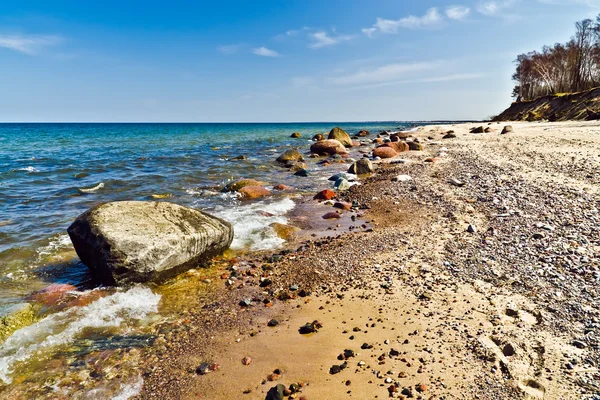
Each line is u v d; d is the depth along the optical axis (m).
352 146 35.38
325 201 14.04
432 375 4.50
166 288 7.48
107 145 42.97
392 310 6.07
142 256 7.29
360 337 5.41
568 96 55.12
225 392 4.51
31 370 5.01
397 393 4.24
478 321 5.55
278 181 18.73
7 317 5.86
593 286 6.16
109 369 5.04
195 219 8.73
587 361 4.52
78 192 15.73
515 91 97.25
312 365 4.87
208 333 5.86
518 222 9.41
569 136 25.86
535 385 4.22
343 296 6.70
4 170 21.38
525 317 5.57
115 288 7.21
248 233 10.51
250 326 5.99
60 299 6.79
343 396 4.26
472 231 9.21
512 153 20.22
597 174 13.45
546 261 7.21
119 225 7.57
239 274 7.98
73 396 4.54
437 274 7.19
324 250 8.99
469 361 4.71
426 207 11.86
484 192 12.58
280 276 7.75
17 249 9.23
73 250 9.27
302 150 34.91
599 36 69.44
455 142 30.08
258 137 60.00
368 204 13.10
